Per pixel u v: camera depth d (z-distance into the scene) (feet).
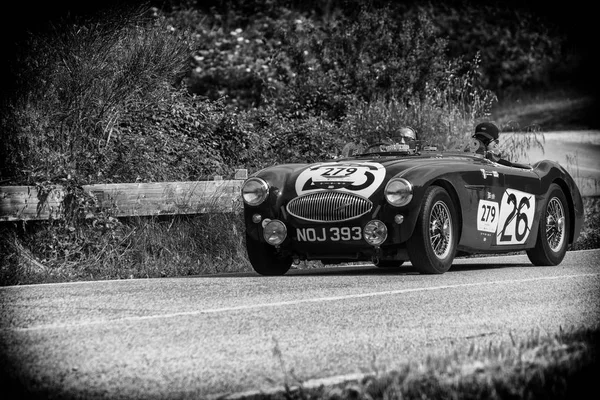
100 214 76.59
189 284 58.13
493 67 349.20
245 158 106.22
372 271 71.51
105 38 94.73
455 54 341.82
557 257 78.18
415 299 49.44
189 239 81.25
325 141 111.86
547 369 29.58
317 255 65.16
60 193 74.90
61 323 41.39
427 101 125.80
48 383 30.07
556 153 222.89
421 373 28.99
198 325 40.81
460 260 86.22
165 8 208.23
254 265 68.18
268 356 34.30
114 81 94.07
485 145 82.84
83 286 57.36
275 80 162.09
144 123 101.09
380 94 142.41
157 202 80.94
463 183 66.23
